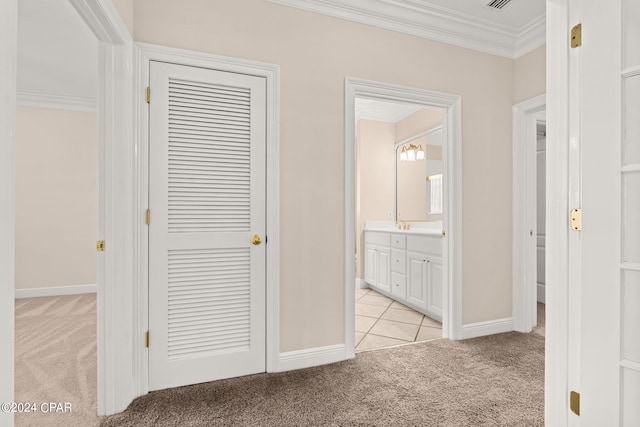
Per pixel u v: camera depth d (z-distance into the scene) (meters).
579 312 1.16
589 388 1.10
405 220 4.31
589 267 1.11
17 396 1.71
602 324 1.07
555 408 1.23
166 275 1.77
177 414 1.55
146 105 1.73
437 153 3.76
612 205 1.05
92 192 4.08
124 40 1.55
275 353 1.97
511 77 2.73
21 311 3.27
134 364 1.68
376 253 3.98
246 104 1.95
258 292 1.96
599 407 1.08
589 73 1.11
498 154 2.67
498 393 1.73
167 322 1.77
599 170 1.08
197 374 1.83
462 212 2.53
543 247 3.59
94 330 2.72
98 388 1.55
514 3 2.27
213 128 1.88
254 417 1.52
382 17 2.26
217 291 1.88
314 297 2.08
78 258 4.02
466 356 2.19
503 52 2.68
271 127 1.98
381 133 4.55
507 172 2.71
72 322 2.93
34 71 3.24
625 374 1.03
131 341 1.63
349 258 2.16
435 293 2.84
